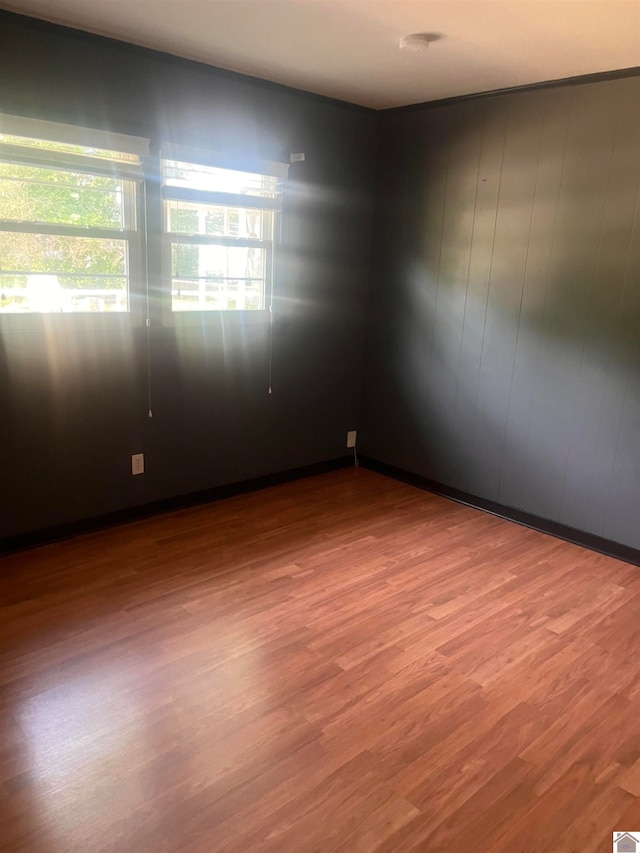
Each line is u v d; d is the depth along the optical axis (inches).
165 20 105.0
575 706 84.7
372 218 167.8
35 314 116.0
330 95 147.4
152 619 100.7
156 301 131.9
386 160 161.6
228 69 130.2
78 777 69.5
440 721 80.9
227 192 138.0
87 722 77.8
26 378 117.3
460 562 125.7
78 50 111.8
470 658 94.3
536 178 133.0
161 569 117.1
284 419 163.2
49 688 83.5
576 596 113.9
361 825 65.2
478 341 148.7
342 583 115.0
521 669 92.1
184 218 133.6
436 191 151.9
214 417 148.2
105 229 121.8
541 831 65.4
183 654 92.1
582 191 126.3
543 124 130.3
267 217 147.8
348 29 105.6
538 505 142.7
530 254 136.2
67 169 113.7
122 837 62.7
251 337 150.5
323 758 73.9
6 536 120.1
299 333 160.4
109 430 130.6
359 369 177.5
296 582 114.7
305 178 151.2
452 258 151.1
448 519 147.4
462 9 95.2
